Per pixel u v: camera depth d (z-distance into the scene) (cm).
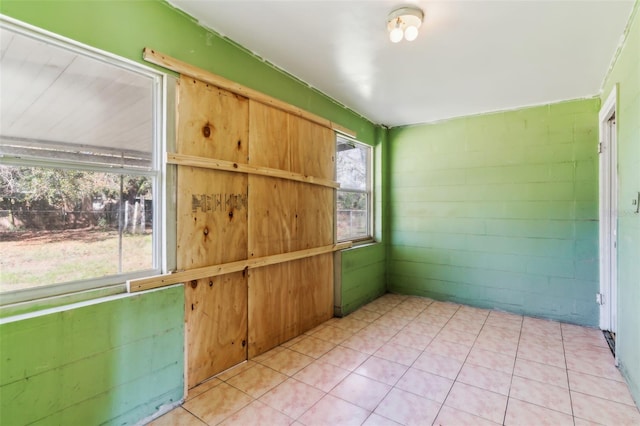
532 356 260
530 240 358
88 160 169
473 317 352
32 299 149
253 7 192
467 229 395
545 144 349
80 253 166
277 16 201
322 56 253
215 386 213
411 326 325
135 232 187
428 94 331
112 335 166
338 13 198
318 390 210
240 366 240
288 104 279
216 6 192
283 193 281
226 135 228
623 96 225
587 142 329
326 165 333
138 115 188
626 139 217
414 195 432
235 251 238
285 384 217
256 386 214
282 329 283
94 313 159
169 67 190
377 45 235
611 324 312
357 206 421
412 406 194
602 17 199
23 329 137
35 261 152
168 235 195
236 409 190
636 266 196
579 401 199
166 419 181
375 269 423
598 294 323
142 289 180
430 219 421
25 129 150
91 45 160
